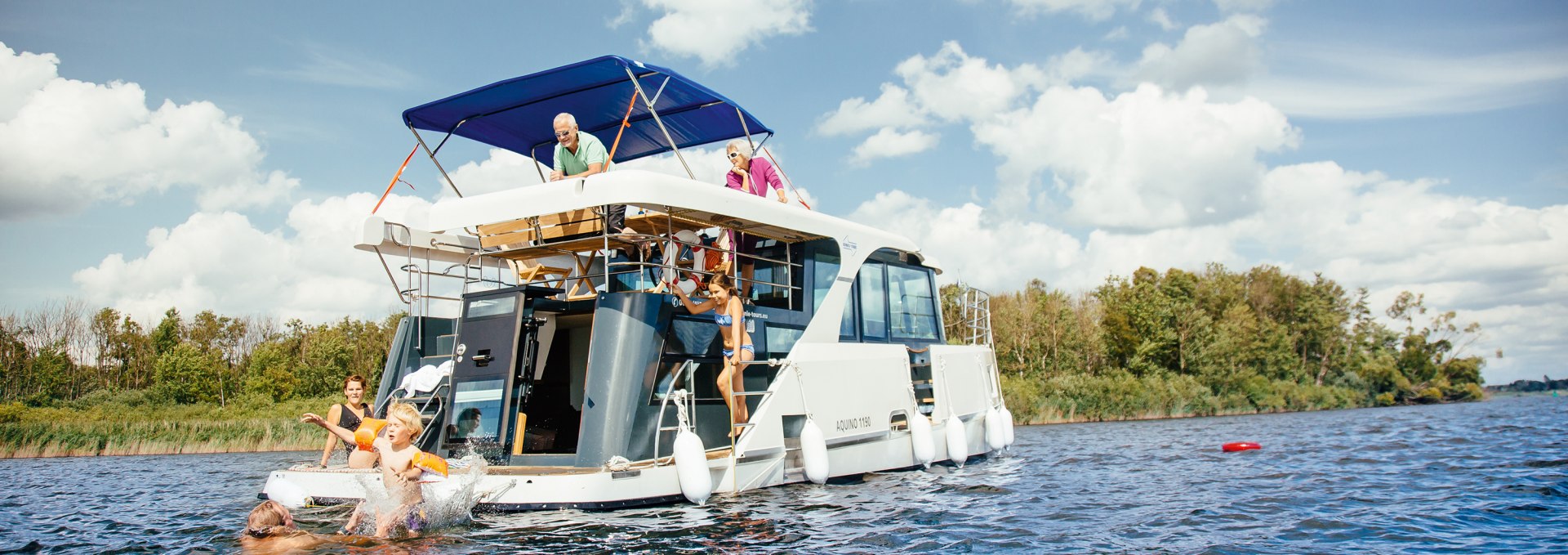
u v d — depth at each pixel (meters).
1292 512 8.37
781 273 10.27
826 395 9.70
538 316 9.16
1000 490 9.63
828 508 8.02
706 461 8.05
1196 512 8.34
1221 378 54.41
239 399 43.44
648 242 9.45
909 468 10.98
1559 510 8.34
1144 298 58.97
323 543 6.43
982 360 13.31
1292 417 39.72
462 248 10.16
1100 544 6.79
